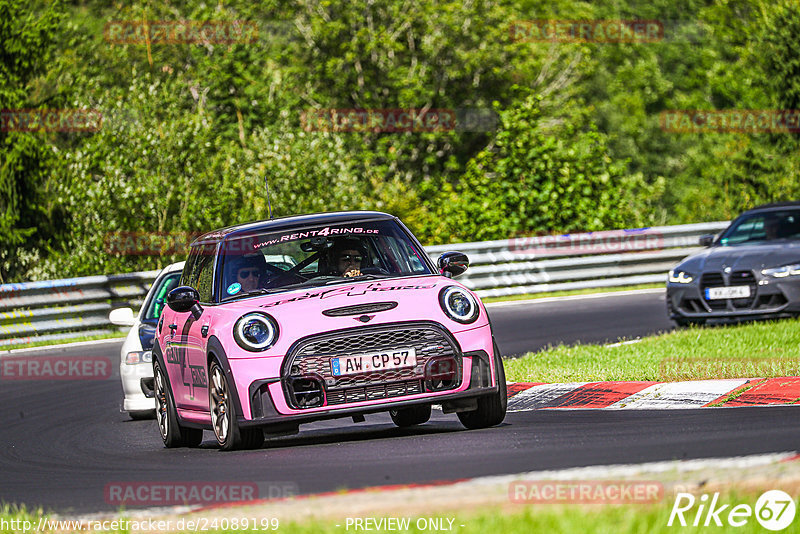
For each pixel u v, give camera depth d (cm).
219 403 3033
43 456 3509
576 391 3716
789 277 5216
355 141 15325
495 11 16875
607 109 19475
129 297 7581
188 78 14812
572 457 2388
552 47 17225
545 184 9888
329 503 2008
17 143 10219
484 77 17050
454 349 2948
